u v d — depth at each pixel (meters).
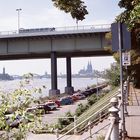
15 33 75.19
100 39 73.06
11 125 8.17
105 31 70.56
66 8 14.16
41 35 73.81
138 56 37.62
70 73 97.62
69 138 20.81
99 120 20.69
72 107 64.38
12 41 77.38
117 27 10.02
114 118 7.79
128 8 14.87
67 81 97.44
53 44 76.31
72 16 14.36
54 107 57.69
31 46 77.12
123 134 10.96
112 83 57.22
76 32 71.94
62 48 75.75
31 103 8.50
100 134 15.98
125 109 17.11
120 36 9.97
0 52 78.06
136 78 40.97
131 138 11.86
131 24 10.26
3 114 8.06
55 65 79.75
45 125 9.05
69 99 71.00
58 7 14.21
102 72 83.50
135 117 16.66
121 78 10.37
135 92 33.66
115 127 7.86
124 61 11.45
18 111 8.13
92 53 91.06
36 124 8.31
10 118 8.09
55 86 82.12
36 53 80.31
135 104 22.33
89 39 73.94
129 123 14.95
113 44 10.10
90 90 89.00
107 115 21.58
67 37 74.56
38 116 8.47
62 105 69.44
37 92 8.60
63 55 95.75
